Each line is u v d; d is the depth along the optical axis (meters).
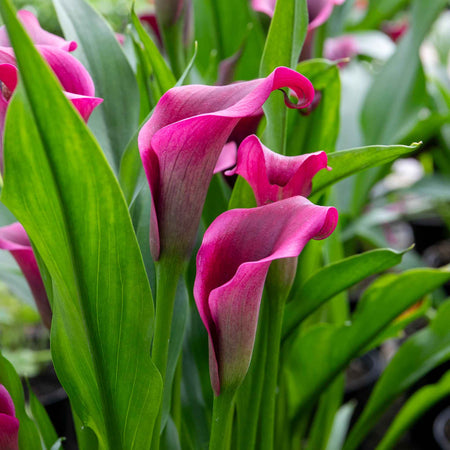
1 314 1.64
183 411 0.89
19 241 0.80
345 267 0.82
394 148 0.70
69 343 0.67
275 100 0.75
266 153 0.66
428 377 1.88
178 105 0.63
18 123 0.57
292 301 0.85
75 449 1.67
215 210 0.85
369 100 1.60
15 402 0.76
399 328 0.97
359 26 2.35
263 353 0.77
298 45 0.73
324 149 0.89
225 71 0.95
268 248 0.62
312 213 0.61
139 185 0.73
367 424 1.10
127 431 0.69
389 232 2.40
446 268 0.88
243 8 1.29
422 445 1.81
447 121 1.66
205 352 0.87
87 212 0.60
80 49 0.80
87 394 0.69
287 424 1.00
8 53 0.65
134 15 0.79
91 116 0.79
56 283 0.64
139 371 0.66
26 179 0.59
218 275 0.63
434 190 1.95
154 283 0.76
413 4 1.58
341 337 0.92
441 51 2.51
